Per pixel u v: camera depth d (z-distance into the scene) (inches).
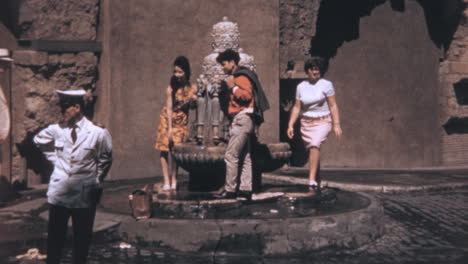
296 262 206.1
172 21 474.9
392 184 401.1
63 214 169.3
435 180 434.0
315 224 225.0
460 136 625.9
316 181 320.8
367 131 586.6
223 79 290.5
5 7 416.8
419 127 603.2
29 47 430.6
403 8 594.2
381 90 589.9
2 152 343.0
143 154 469.4
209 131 296.7
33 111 421.1
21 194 384.2
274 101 498.6
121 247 225.1
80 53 449.7
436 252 217.2
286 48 538.0
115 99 459.5
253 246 218.8
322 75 577.3
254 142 285.3
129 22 462.0
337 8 573.3
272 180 438.9
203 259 209.0
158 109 473.1
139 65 466.3
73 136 169.9
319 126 303.4
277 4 497.0
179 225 222.8
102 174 174.4
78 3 447.5
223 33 296.2
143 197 235.1
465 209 315.0
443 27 612.4
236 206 257.1
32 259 203.5
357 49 583.5
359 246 231.6
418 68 602.2
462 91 617.9
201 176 301.3
